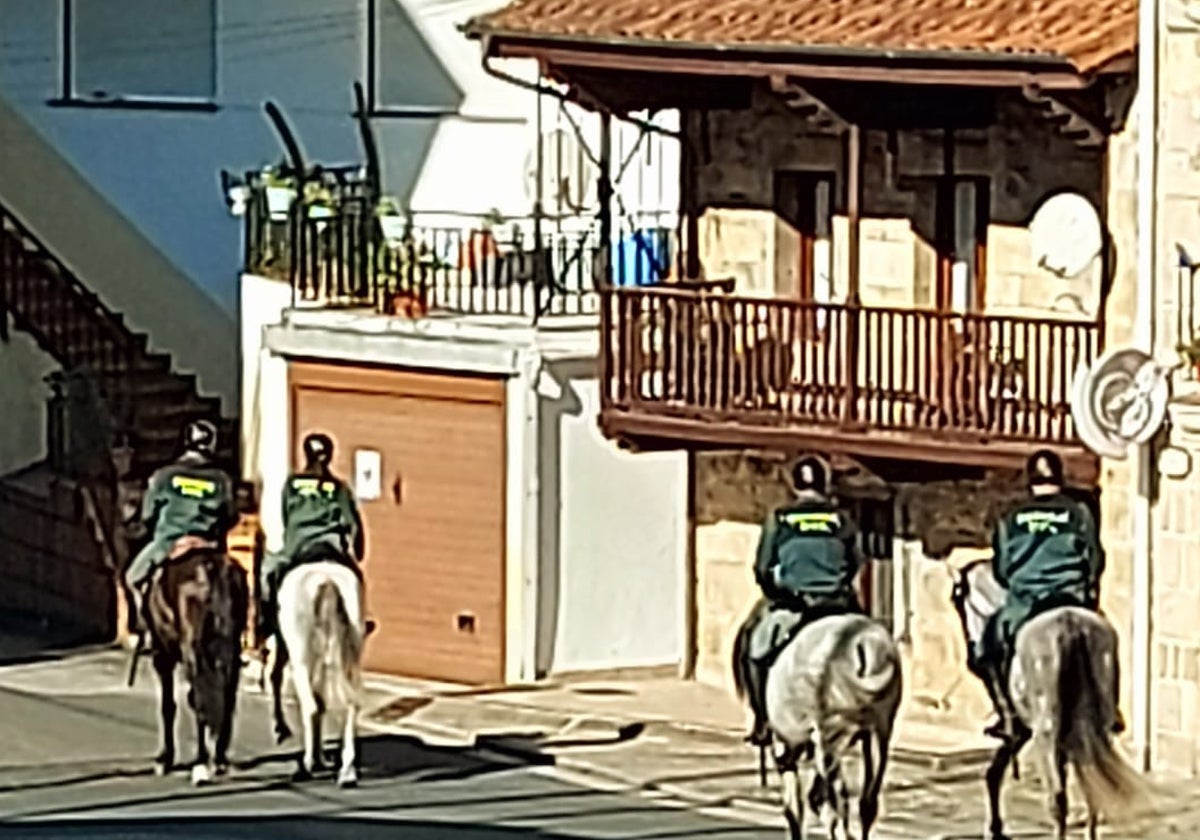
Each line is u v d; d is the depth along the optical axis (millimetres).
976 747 33250
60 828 28609
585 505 36719
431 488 37062
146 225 43125
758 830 29094
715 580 36531
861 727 27547
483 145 43250
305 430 37969
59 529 40156
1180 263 31750
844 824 27984
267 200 39125
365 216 38250
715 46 33844
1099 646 27688
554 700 35625
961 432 33188
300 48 43750
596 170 39500
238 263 43188
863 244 34938
